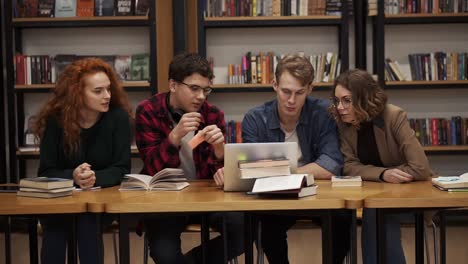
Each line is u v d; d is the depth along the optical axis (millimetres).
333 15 4812
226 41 5117
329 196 2307
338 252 2848
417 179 2789
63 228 2543
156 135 2977
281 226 2979
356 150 2977
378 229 2297
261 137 3084
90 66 2855
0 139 4996
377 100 2854
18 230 4918
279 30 5105
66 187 2496
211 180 2963
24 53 5148
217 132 2670
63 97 2869
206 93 2906
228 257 2854
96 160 2939
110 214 2477
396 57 5105
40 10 4855
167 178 2621
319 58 4863
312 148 3076
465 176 2600
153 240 2721
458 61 4883
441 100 5125
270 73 4867
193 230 2914
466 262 4219
